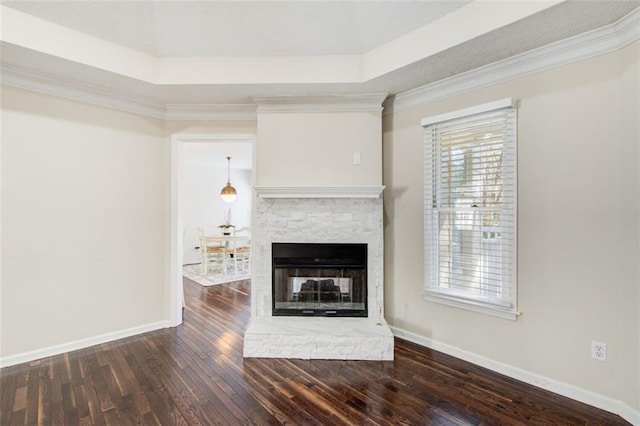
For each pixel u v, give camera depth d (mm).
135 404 2133
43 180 2793
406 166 3131
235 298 4621
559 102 2238
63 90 2859
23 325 2711
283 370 2570
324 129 3164
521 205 2424
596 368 2102
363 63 2816
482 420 1984
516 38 2143
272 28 2461
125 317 3258
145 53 2805
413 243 3086
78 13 2277
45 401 2162
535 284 2359
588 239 2131
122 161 3227
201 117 3533
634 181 1930
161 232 3508
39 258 2781
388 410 2080
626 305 1981
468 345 2727
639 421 1902
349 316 3176
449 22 2262
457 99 2777
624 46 1973
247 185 9016
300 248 3227
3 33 2184
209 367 2617
